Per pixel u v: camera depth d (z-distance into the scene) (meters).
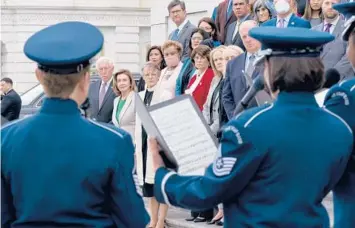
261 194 3.76
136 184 3.89
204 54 8.95
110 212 3.82
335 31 8.81
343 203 4.36
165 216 9.09
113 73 10.56
